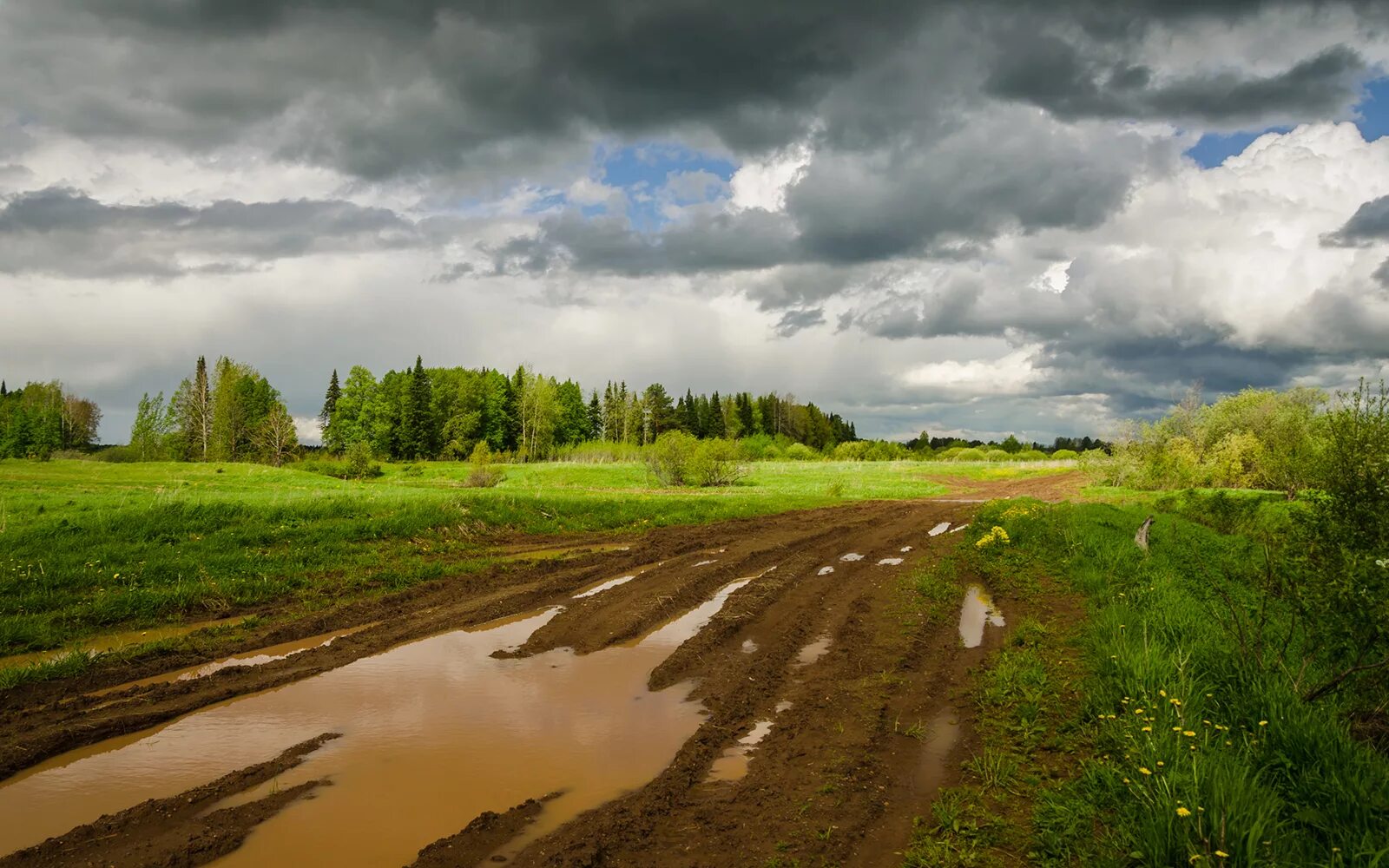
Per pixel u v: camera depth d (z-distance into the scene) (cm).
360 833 558
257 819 573
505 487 4234
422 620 1224
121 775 661
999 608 1307
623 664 1000
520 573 1617
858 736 727
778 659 1005
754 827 559
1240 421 4300
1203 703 710
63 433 9725
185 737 746
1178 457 4250
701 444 4653
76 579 1276
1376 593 639
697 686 911
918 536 2283
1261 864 445
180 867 504
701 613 1311
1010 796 599
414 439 9169
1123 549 1617
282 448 6825
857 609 1273
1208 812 492
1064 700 796
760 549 1944
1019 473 6962
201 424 8156
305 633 1147
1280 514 1966
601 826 555
